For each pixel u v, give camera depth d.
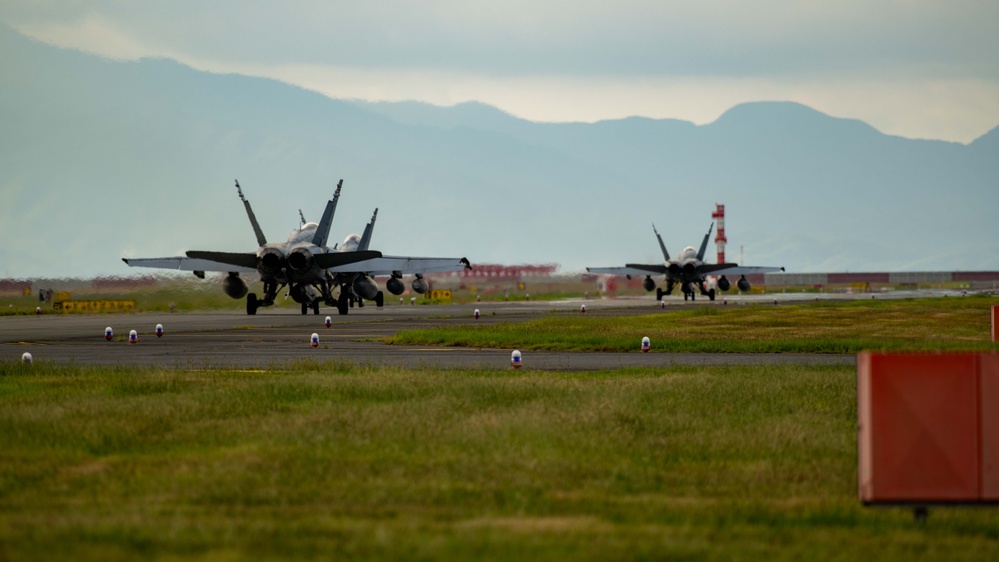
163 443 57.47
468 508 44.12
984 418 41.56
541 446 56.94
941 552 38.44
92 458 53.88
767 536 40.09
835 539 39.84
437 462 52.53
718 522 42.12
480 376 88.75
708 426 63.72
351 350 127.69
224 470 50.22
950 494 41.66
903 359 41.62
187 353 123.00
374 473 50.28
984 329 164.88
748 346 128.25
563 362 110.94
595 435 60.09
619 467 52.44
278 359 114.25
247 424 62.22
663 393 76.38
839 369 96.69
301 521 41.25
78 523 39.97
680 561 36.41
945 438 41.59
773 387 80.44
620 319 194.88
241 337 152.50
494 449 55.81
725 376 88.81
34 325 194.75
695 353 124.44
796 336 148.50
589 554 36.81
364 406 69.38
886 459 41.72
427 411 66.56
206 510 43.12
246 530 39.38
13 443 56.91
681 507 44.56
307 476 49.50
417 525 40.72
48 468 50.91
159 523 40.38
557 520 42.09
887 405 41.62
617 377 89.56
